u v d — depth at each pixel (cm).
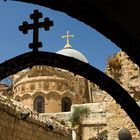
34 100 5394
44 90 5431
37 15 388
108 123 1680
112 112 1688
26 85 5500
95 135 3959
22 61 356
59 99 5425
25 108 2006
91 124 4031
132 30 345
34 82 5475
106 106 1719
